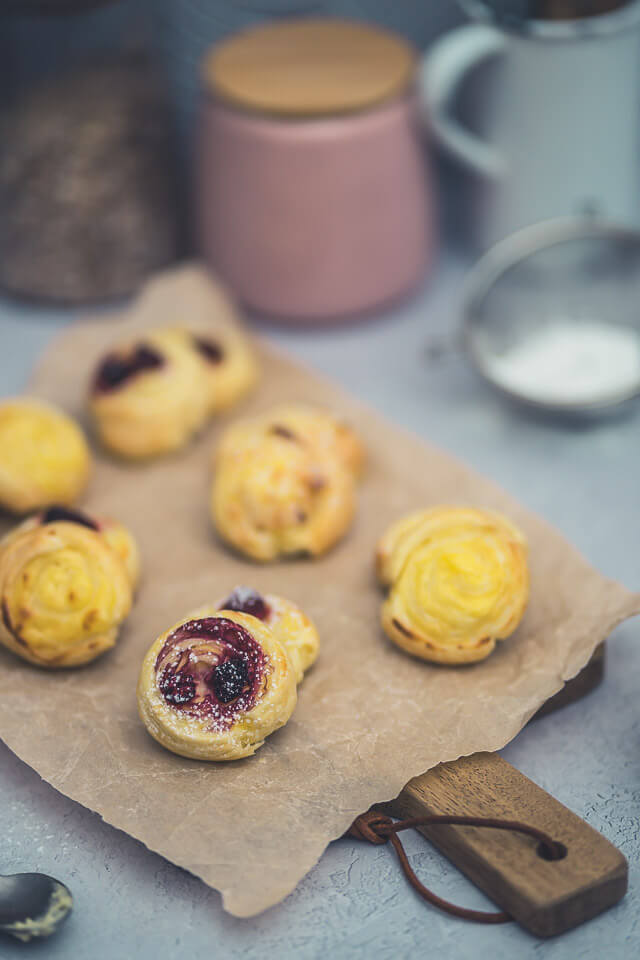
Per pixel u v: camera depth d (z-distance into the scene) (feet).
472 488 2.07
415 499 2.07
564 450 2.22
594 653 1.84
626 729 1.82
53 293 2.50
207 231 2.44
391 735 1.75
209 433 2.24
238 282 2.44
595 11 2.25
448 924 1.64
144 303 2.39
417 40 2.61
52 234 2.45
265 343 2.36
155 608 1.94
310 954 1.61
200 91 2.59
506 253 2.26
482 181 2.44
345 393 2.27
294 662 1.79
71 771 1.72
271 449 2.02
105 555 1.86
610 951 1.61
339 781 1.71
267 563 2.01
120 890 1.67
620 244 2.37
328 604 1.94
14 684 1.83
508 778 1.72
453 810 1.68
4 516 2.09
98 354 2.35
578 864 1.63
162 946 1.62
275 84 2.33
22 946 1.63
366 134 2.30
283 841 1.65
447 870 1.69
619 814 1.73
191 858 1.63
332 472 2.01
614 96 2.31
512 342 2.31
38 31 2.36
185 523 2.08
